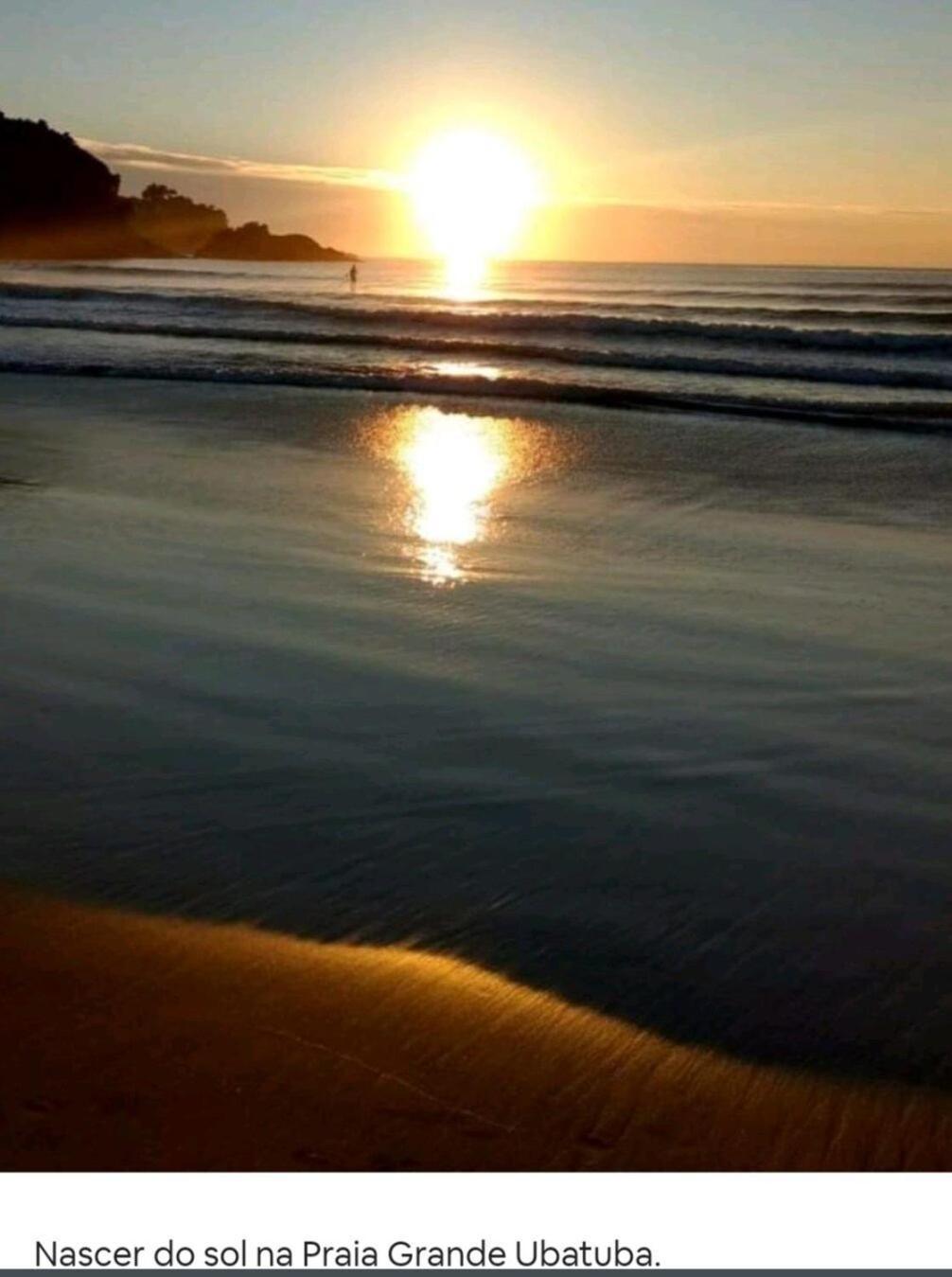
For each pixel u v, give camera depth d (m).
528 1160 2.89
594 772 5.26
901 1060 3.37
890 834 4.75
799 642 6.95
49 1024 3.28
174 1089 3.01
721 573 8.40
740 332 22.62
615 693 6.16
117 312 27.38
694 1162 2.93
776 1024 3.54
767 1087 3.23
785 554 8.90
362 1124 2.94
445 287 56.00
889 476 11.52
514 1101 3.07
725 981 3.77
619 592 7.92
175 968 3.63
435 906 4.18
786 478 11.51
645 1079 3.23
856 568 8.52
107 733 5.61
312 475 11.43
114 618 7.19
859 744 5.56
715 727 5.75
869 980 3.79
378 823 4.77
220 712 5.85
